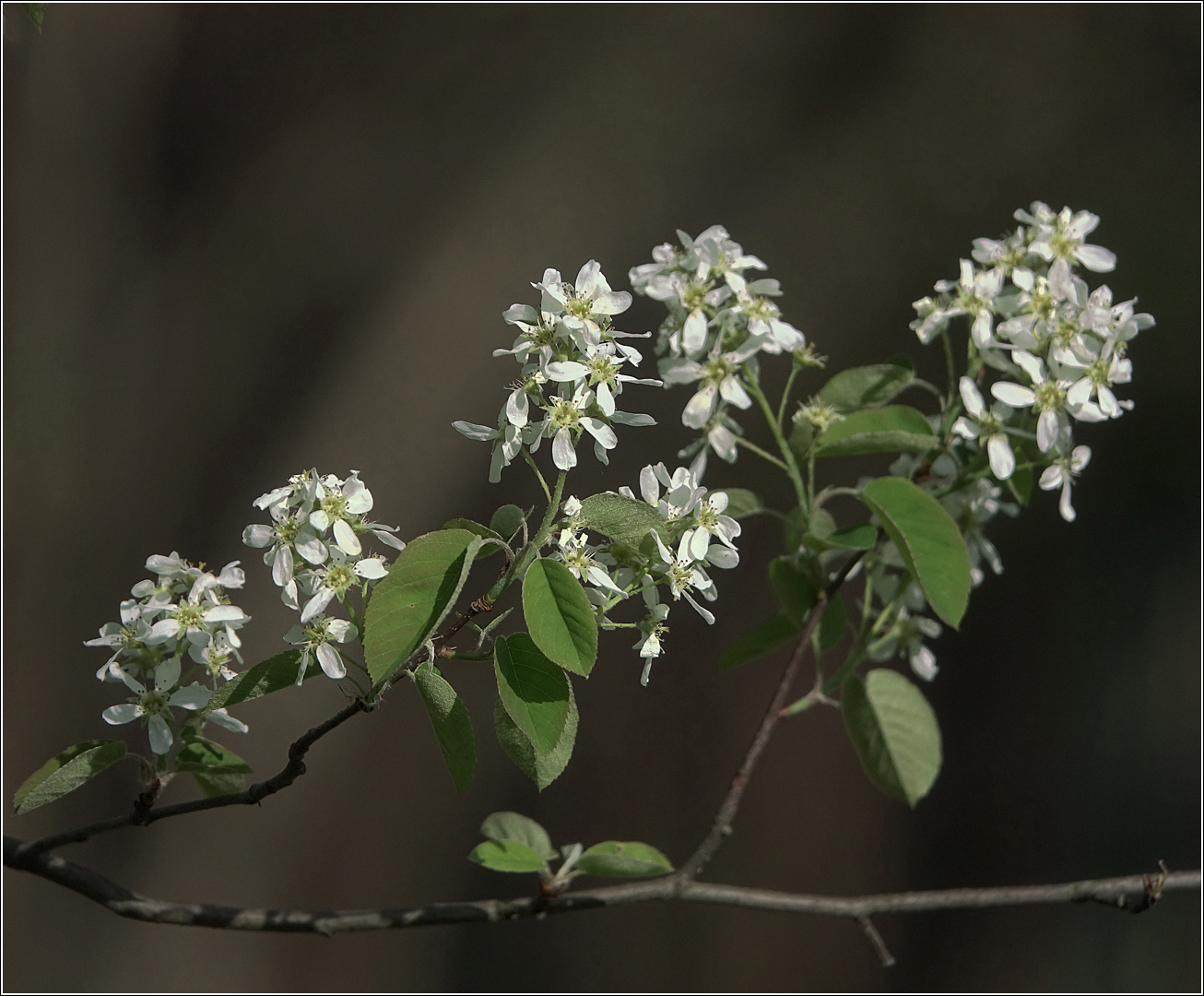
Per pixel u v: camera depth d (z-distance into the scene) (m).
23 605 2.02
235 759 1.07
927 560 1.10
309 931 1.09
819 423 1.13
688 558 1.06
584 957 2.05
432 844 2.04
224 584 1.06
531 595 1.04
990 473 1.13
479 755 2.04
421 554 1.04
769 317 1.11
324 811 2.05
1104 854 2.05
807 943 2.05
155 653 1.06
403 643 1.04
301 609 1.05
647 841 2.04
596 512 1.05
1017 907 2.07
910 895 1.12
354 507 1.04
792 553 1.15
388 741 2.08
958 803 2.09
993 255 1.12
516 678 1.05
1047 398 1.10
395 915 1.10
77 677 2.03
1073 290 1.10
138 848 1.98
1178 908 2.04
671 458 1.99
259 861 2.01
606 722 2.07
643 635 1.06
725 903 1.12
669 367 1.12
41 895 1.94
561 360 1.05
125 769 2.00
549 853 1.11
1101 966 2.03
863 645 1.15
